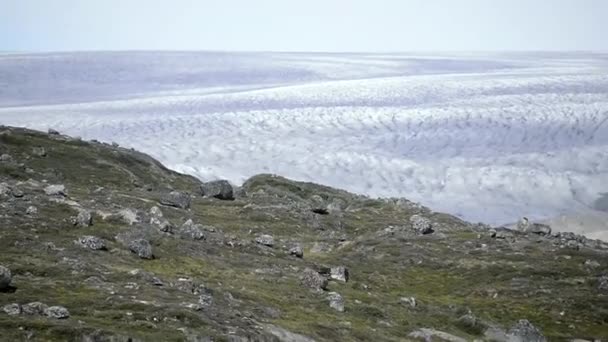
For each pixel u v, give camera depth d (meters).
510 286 61.50
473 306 56.25
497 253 70.75
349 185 186.88
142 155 115.31
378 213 95.00
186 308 33.34
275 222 80.12
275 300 42.16
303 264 57.47
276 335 33.25
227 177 188.50
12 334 26.53
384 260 68.94
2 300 30.95
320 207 90.50
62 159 95.31
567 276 63.69
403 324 44.41
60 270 37.94
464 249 72.50
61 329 27.39
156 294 35.66
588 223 149.38
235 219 79.19
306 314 40.19
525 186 178.12
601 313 55.00
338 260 66.31
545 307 56.41
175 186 104.19
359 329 39.12
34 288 33.50
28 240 44.06
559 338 49.12
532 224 84.50
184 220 69.38
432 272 66.44
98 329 27.78
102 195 70.62
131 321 30.27
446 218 93.25
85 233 49.47
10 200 54.53
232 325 32.56
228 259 53.12
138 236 49.75
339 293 49.78
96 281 36.81
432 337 41.66
